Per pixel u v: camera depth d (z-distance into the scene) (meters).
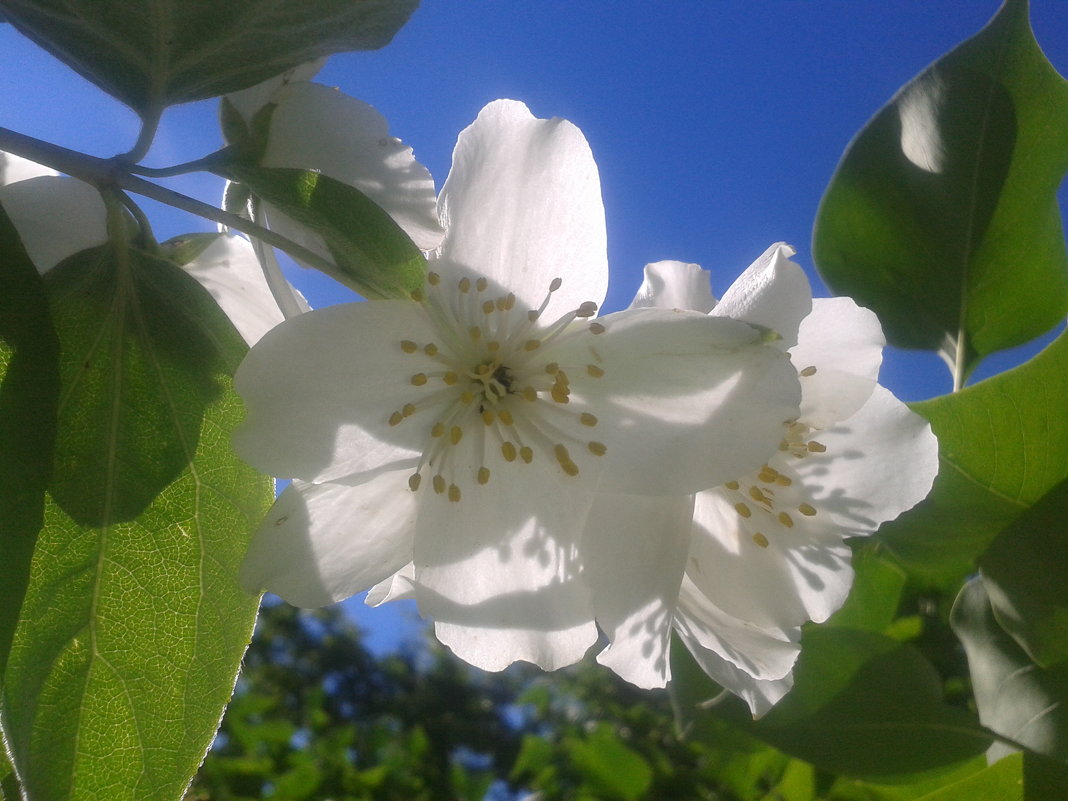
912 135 0.10
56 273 0.06
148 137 0.07
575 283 0.07
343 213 0.06
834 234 0.11
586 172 0.07
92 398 0.06
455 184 0.07
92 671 0.06
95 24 0.06
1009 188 0.10
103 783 0.06
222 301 0.08
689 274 0.08
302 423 0.07
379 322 0.07
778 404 0.07
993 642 0.09
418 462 0.07
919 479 0.08
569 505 0.07
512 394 0.08
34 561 0.06
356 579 0.07
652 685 0.07
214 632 0.07
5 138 0.06
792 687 0.09
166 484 0.07
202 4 0.06
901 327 0.11
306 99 0.07
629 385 0.07
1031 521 0.09
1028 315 0.10
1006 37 0.10
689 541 0.07
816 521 0.08
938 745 0.09
